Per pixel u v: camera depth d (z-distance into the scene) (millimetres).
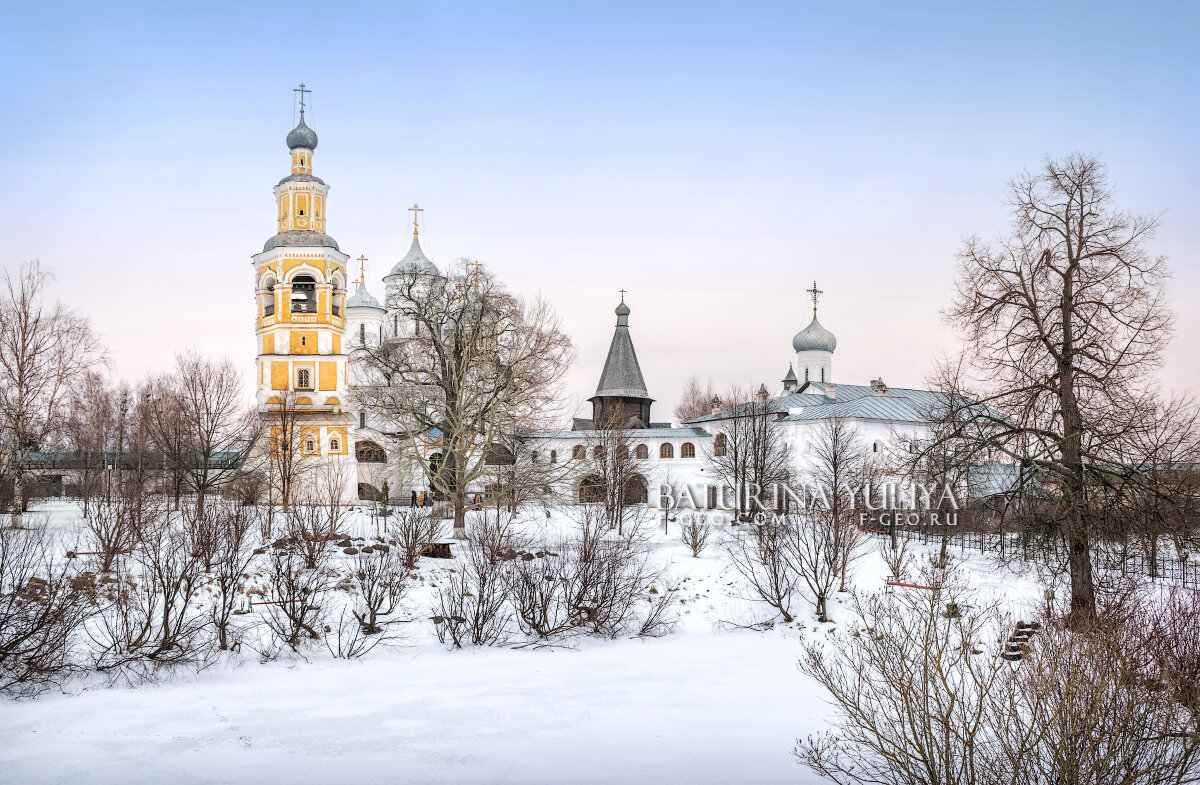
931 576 33656
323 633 25016
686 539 45656
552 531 48781
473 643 25453
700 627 28688
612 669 23297
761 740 17453
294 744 17000
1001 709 13773
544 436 72500
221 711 18969
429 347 46625
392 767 15867
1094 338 28422
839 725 18141
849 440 62594
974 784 11992
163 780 15016
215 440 52906
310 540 32375
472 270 46500
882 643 18109
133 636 23062
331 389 65625
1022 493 28719
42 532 29953
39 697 19406
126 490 43219
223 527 30312
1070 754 11133
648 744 17219
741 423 67812
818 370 93312
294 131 67188
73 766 15562
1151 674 13797
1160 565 36719
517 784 15125
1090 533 27406
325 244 66188
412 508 40594
